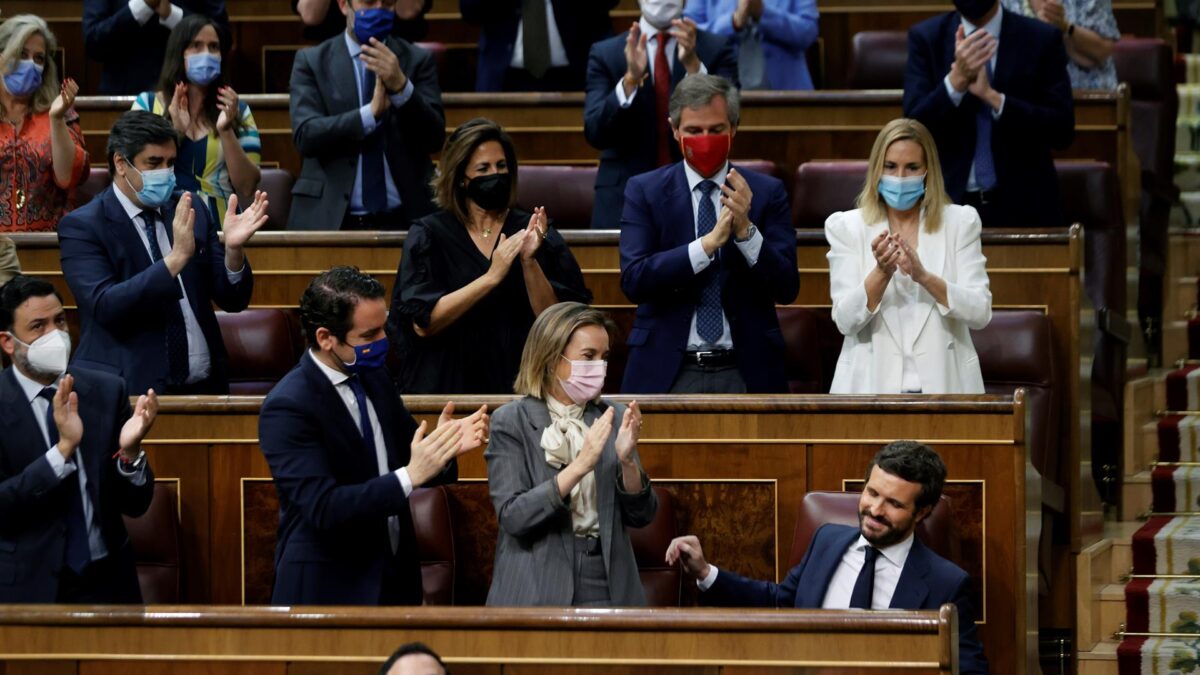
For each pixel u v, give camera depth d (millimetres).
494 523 14109
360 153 18250
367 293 11672
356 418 11938
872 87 22266
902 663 10828
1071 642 16141
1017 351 15812
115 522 12555
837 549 12516
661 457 14086
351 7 18328
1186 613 16141
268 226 19422
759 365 14789
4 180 18078
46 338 12320
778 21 21734
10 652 11484
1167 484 18000
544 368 12227
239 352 16547
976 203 17719
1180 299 21719
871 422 13852
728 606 12719
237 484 14281
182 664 11398
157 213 14875
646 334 14906
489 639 11203
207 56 17750
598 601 11906
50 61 18312
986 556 13656
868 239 14750
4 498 12148
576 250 17766
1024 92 17922
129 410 12727
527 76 21734
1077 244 16234
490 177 14875
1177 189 22531
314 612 11281
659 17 18516
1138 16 24703
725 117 14891
